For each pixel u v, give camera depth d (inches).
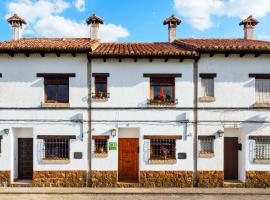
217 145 552.1
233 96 555.2
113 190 523.2
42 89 555.8
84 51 538.6
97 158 550.6
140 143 553.0
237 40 669.3
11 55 549.3
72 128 553.0
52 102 559.8
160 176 548.1
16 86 556.1
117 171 553.6
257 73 555.8
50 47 530.6
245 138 552.1
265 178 548.7
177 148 552.4
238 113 554.9
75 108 553.6
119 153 575.8
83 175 548.4
